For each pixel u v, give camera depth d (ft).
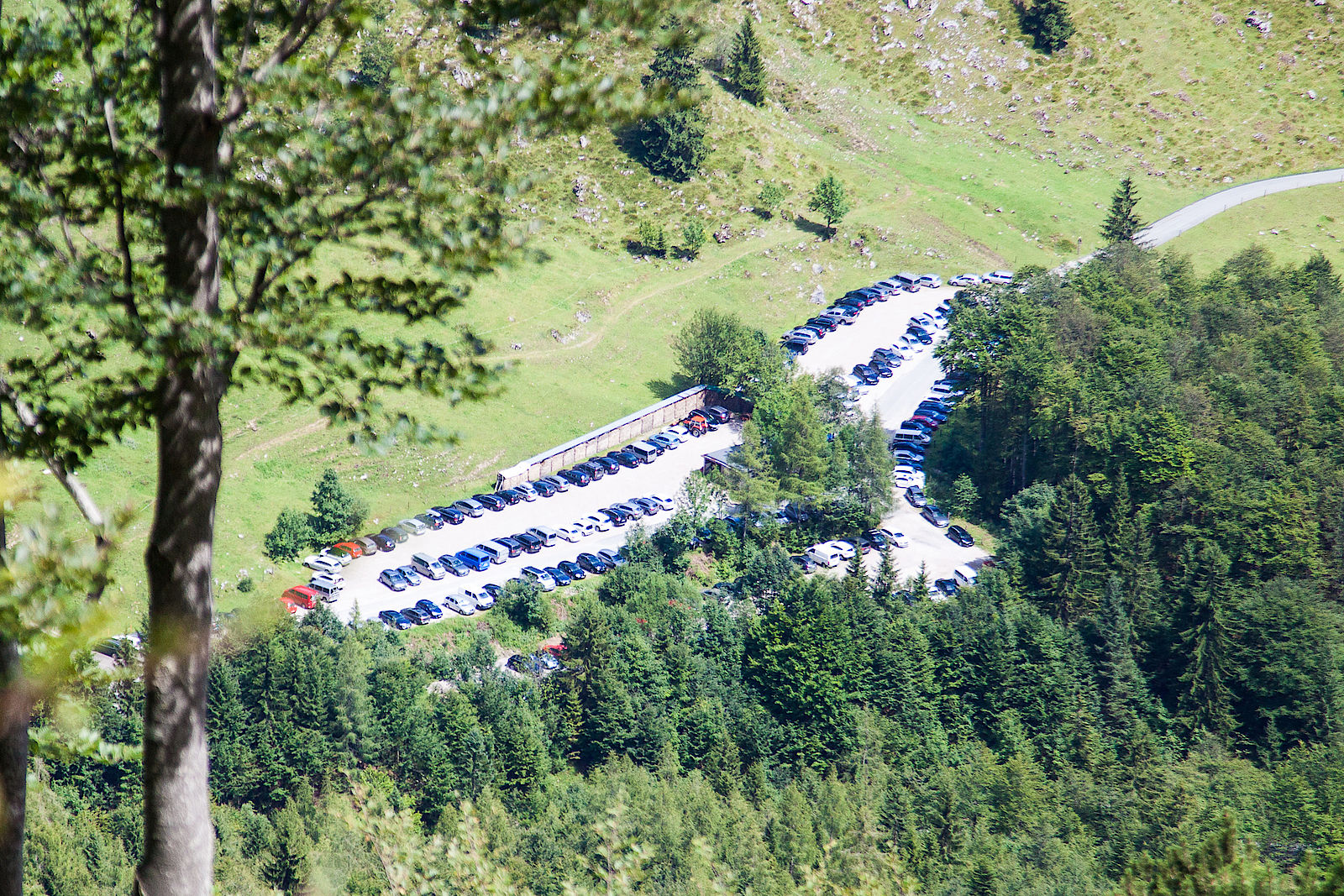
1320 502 391.04
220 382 33.14
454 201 35.63
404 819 72.43
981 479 426.10
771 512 383.04
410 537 359.66
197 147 33.17
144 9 36.29
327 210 35.22
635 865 74.43
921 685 325.01
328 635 295.48
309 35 35.45
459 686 287.48
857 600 339.36
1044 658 335.26
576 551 365.61
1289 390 424.87
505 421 417.90
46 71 37.63
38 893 197.36
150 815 31.83
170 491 31.94
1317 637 330.75
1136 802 288.30
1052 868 252.01
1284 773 273.33
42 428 33.58
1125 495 383.24
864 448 392.06
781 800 272.92
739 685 318.45
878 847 237.45
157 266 35.63
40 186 36.37
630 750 294.46
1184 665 349.41
